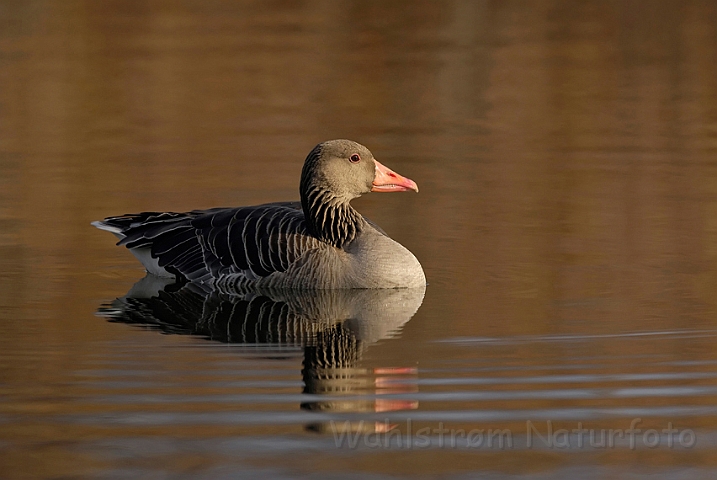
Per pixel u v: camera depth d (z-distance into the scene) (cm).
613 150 2281
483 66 3105
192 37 3500
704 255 1582
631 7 3959
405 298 1430
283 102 2773
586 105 2691
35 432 987
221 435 981
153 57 3219
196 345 1238
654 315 1312
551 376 1111
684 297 1388
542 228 1756
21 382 1108
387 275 1472
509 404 1041
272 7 4078
